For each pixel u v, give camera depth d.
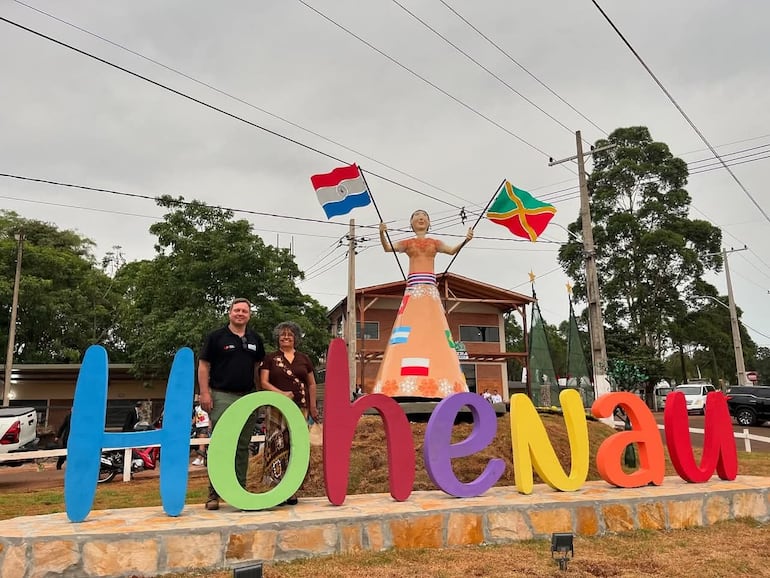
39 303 26.89
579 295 36.12
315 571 4.30
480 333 31.61
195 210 21.53
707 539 5.51
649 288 34.72
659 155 35.56
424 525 5.05
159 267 21.58
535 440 6.11
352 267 20.53
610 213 35.72
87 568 4.12
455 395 5.90
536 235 9.34
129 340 24.06
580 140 17.88
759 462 11.48
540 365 22.59
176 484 4.88
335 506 5.31
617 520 5.74
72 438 4.68
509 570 4.41
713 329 34.97
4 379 22.86
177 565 4.30
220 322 20.02
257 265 21.56
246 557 4.47
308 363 6.15
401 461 5.62
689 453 6.76
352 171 8.84
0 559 4.05
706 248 34.78
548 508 5.50
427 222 8.95
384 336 29.58
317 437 7.74
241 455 5.40
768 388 23.16
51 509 7.59
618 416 17.16
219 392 5.35
